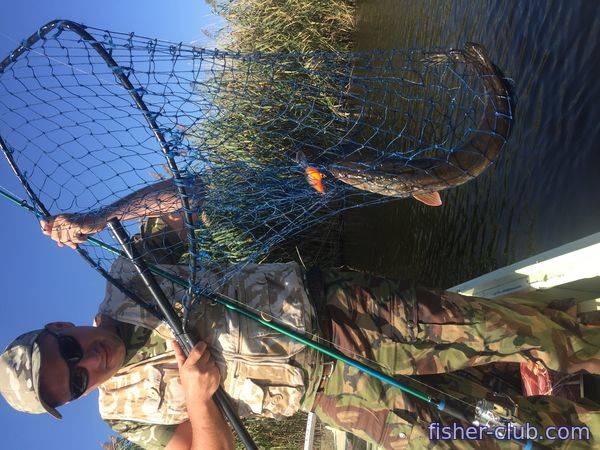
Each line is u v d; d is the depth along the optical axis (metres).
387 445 1.21
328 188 1.37
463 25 2.79
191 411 1.15
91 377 1.17
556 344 1.21
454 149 1.30
